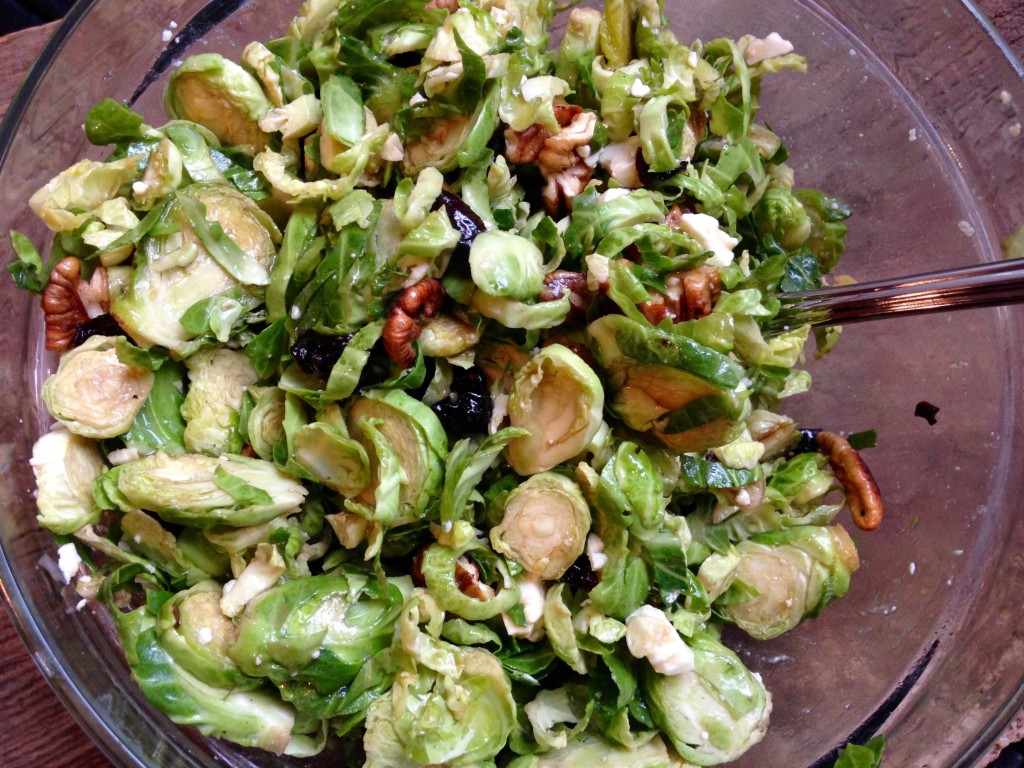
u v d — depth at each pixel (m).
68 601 0.26
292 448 0.23
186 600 0.23
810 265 0.30
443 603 0.23
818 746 0.28
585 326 0.24
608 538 0.24
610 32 0.27
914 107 0.30
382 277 0.23
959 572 0.28
